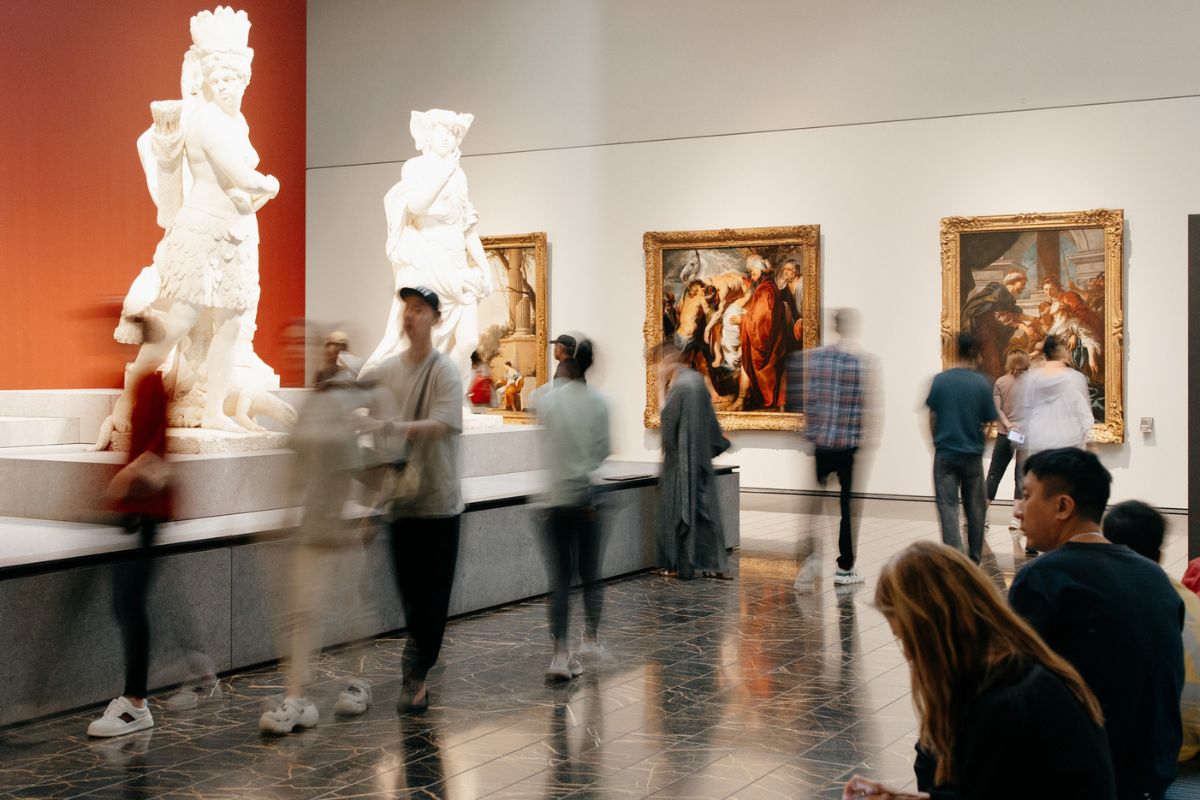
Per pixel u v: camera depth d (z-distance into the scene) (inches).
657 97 677.9
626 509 399.2
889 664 276.4
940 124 611.2
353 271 757.3
